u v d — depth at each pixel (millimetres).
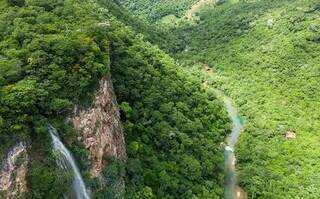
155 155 90625
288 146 117438
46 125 63906
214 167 104688
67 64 71250
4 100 61250
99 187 69875
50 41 72062
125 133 85438
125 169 77938
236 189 104938
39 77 67312
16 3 83812
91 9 94250
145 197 78312
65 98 67688
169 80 112500
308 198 101000
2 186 56969
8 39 72812
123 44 101625
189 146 100812
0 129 58469
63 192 63781
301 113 129750
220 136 119750
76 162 67750
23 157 60094
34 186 60500
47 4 85562
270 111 132250
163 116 99812
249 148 117750
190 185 92625
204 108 121938
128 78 94812
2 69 65500
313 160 112938
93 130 70188
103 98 74062
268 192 102625
